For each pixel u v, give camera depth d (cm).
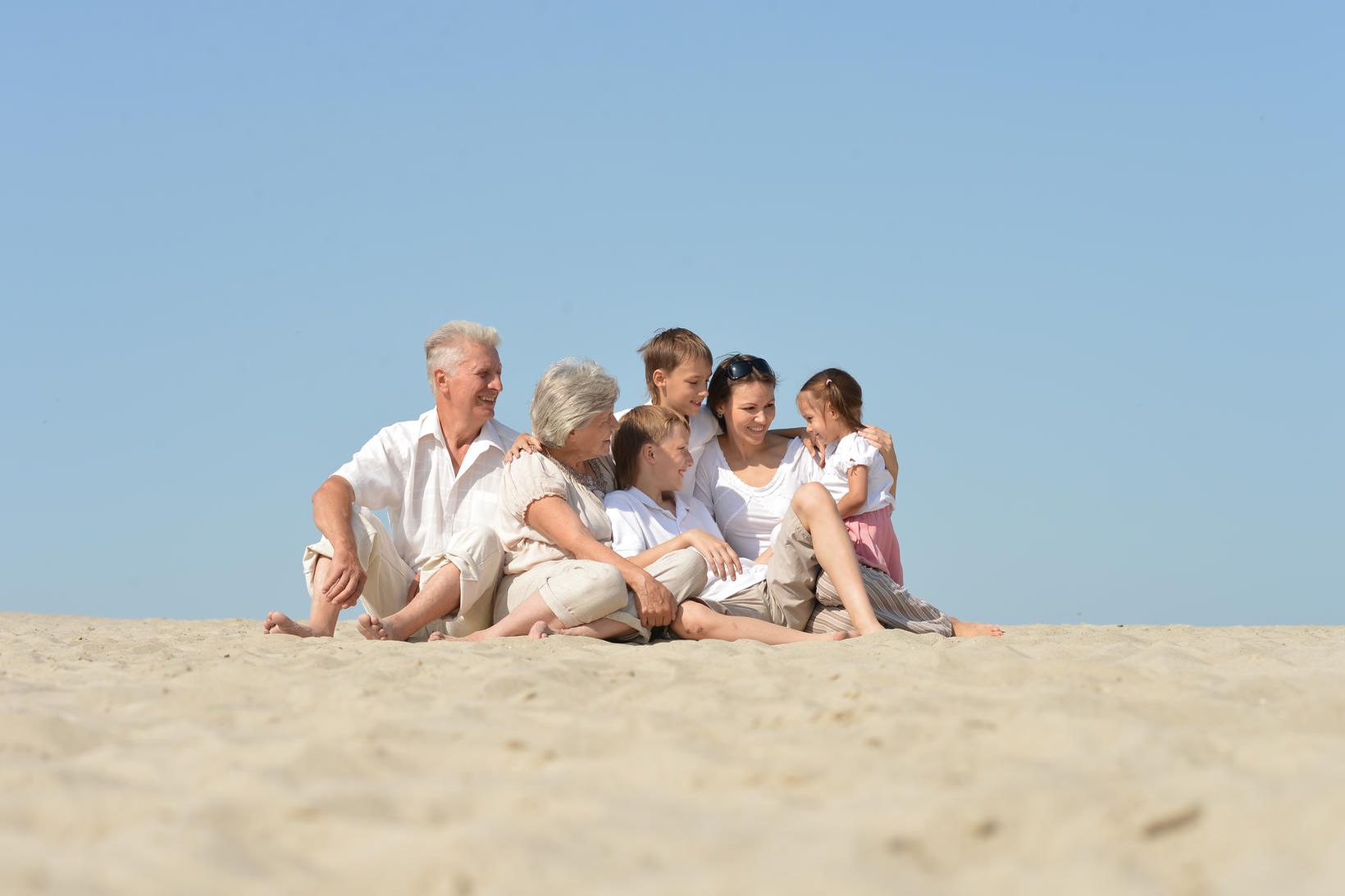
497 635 478
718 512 595
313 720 264
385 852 162
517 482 519
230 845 167
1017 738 226
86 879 154
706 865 156
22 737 240
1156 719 244
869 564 549
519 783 202
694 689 294
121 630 772
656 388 594
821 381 591
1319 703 254
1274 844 155
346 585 493
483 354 558
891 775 200
